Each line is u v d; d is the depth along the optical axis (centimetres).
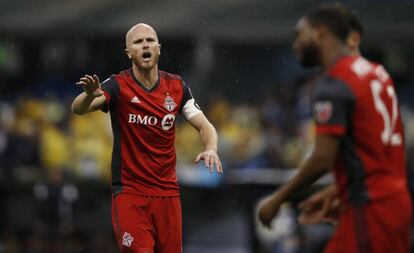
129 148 1444
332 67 1188
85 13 4044
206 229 3625
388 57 4825
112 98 1423
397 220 1165
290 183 1197
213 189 3569
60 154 3750
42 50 4531
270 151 3947
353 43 1220
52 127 3941
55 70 4541
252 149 4069
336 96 1160
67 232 3447
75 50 4459
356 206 1174
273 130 4109
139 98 1430
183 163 3803
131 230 1432
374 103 1170
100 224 3519
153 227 1460
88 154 3744
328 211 1310
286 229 3259
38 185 3484
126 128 1438
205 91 4431
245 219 3562
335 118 1156
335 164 1195
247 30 4178
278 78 4659
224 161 3969
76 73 4503
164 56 4344
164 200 1460
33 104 4125
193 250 3575
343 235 1183
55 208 3466
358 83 1170
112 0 4106
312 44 1210
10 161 3672
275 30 4194
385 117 1177
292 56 4681
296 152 3947
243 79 4625
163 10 4072
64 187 3494
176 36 4094
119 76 1439
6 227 3447
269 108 4412
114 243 3497
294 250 3256
